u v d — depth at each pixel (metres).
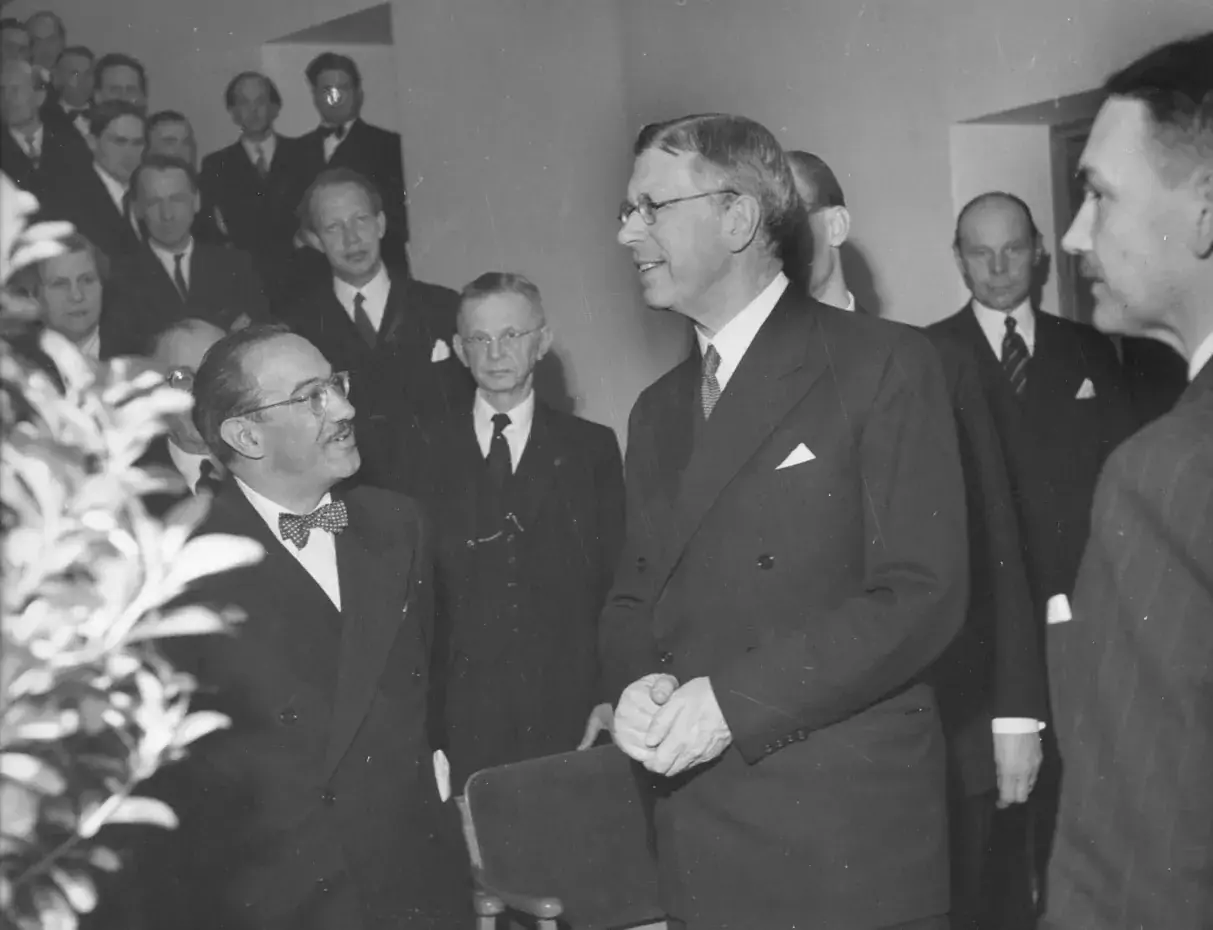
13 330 0.96
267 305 4.48
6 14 4.62
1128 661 1.09
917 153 4.64
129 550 0.92
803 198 3.03
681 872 2.09
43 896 1.01
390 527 2.41
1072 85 4.26
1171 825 1.06
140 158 4.58
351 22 4.94
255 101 4.80
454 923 2.31
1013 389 4.00
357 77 4.93
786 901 2.00
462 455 3.87
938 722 2.12
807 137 4.93
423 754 2.35
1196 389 1.17
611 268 4.98
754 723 1.94
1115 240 1.29
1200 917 1.06
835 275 3.08
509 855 2.74
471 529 3.79
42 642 0.90
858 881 1.97
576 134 5.07
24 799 0.95
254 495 2.35
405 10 4.95
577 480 3.87
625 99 5.04
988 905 3.61
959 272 4.55
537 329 3.89
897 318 4.75
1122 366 4.05
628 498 2.31
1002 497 2.78
